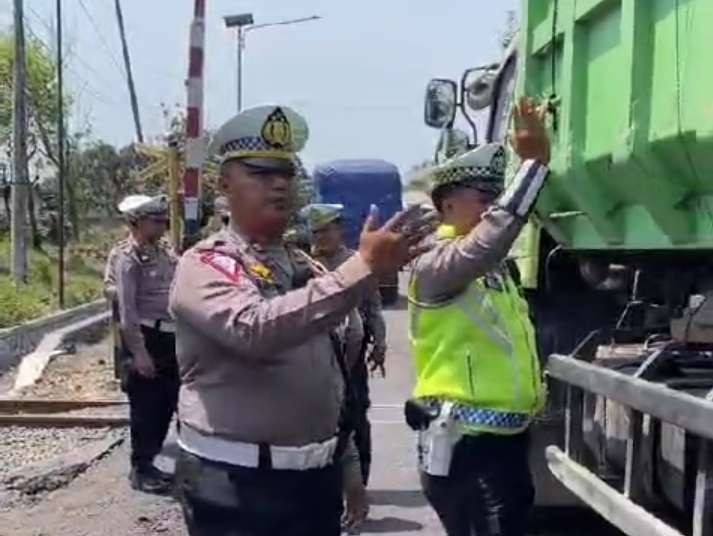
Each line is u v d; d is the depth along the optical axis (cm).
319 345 332
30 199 2711
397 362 1516
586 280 633
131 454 802
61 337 1644
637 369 471
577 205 546
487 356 415
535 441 568
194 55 1396
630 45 445
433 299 414
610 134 474
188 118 1387
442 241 413
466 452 415
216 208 408
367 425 643
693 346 495
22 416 1038
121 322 765
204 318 311
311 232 681
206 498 326
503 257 407
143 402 777
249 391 322
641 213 493
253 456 323
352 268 295
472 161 421
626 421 468
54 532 691
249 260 321
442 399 417
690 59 399
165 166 1806
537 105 473
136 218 766
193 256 321
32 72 3400
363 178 2592
